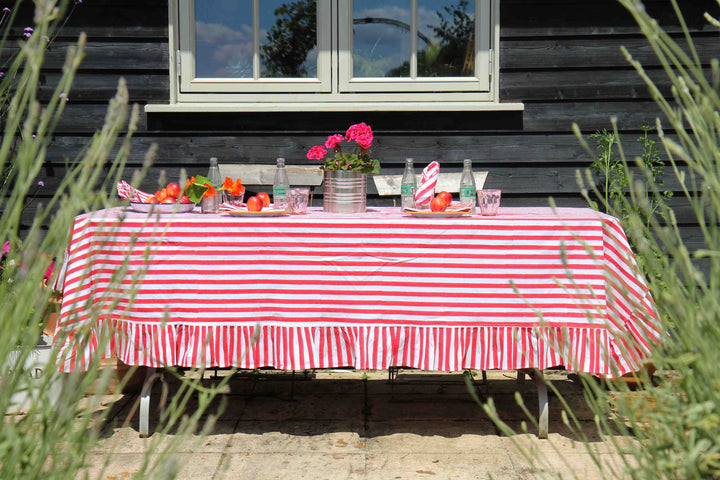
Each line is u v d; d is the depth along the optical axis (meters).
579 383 4.06
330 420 3.46
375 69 4.70
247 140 4.62
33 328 1.14
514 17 4.56
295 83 4.66
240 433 3.27
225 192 3.48
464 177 3.42
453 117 4.61
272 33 4.66
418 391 3.93
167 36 4.57
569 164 4.61
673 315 1.24
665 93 4.57
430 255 3.06
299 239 3.08
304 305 3.10
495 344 3.07
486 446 3.12
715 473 1.17
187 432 1.19
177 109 4.55
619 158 4.59
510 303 3.05
